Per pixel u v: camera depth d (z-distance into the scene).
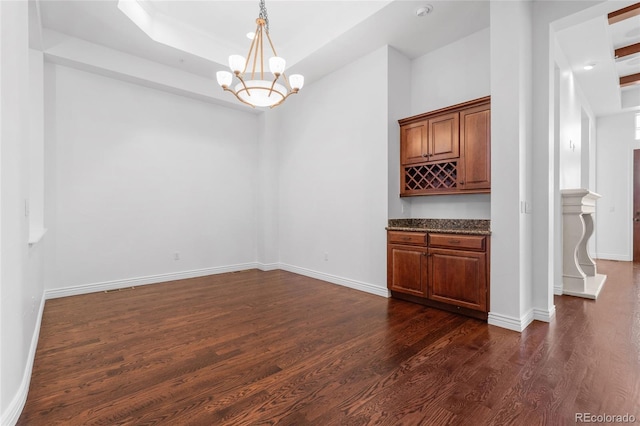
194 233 4.88
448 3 3.01
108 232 4.09
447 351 2.29
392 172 3.81
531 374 1.95
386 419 1.55
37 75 3.38
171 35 3.82
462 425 1.50
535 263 2.91
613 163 6.44
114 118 4.14
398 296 3.70
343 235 4.32
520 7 2.66
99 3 3.03
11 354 1.52
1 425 1.39
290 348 2.36
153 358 2.20
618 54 4.46
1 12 1.42
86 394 1.76
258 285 4.33
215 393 1.77
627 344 2.36
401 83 3.96
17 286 1.63
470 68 3.56
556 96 3.74
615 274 4.89
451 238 3.08
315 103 4.77
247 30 4.02
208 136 5.03
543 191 2.85
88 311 3.21
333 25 3.63
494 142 2.80
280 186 5.53
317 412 1.61
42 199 3.38
